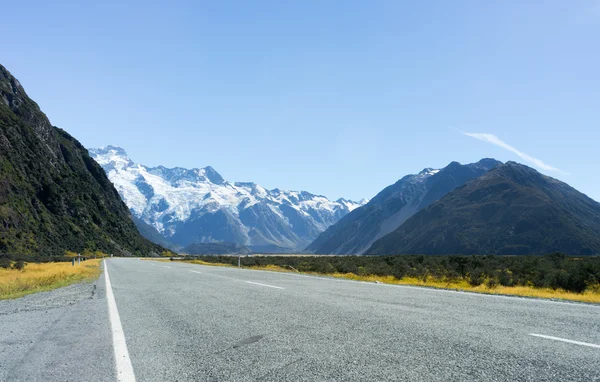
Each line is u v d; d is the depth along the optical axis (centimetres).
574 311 938
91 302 1303
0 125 12256
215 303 1148
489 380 457
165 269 3475
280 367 523
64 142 19338
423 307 1003
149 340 709
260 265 4744
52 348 670
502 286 2030
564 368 495
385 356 558
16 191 10375
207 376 496
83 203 14838
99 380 498
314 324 795
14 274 2980
